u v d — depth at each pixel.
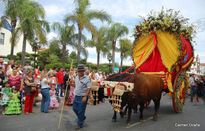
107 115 6.48
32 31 13.89
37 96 8.02
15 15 13.87
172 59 6.45
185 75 7.61
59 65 23.34
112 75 5.95
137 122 5.63
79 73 4.93
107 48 22.28
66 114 6.61
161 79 6.09
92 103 5.54
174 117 6.33
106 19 15.15
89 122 5.57
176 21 6.41
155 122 5.66
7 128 4.94
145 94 5.12
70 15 14.62
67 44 19.38
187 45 7.04
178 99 6.92
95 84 5.43
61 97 10.80
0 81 7.00
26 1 14.48
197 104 9.59
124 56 25.16
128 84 4.77
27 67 6.91
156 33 6.58
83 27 14.62
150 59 6.77
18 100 6.68
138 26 6.79
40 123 5.44
